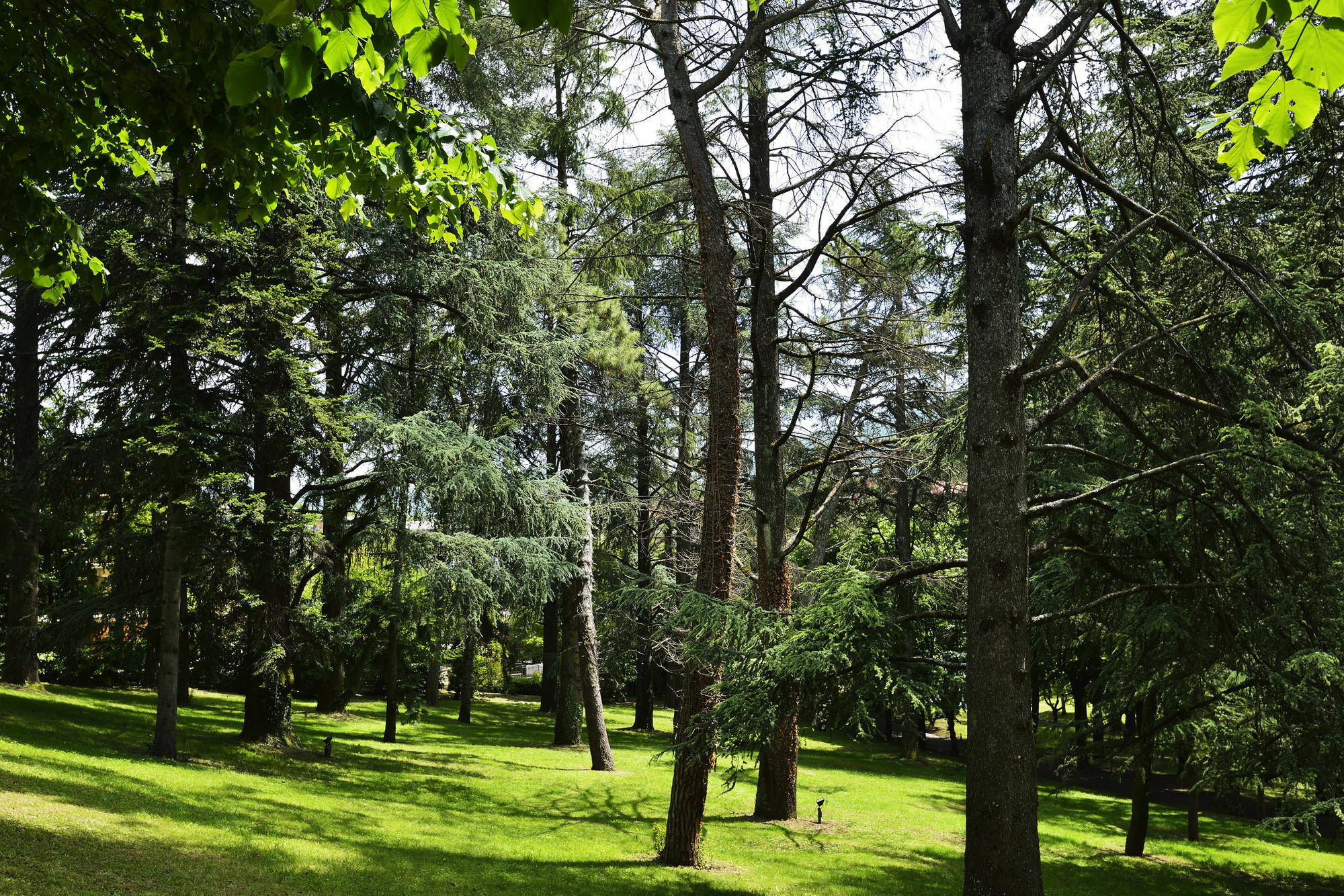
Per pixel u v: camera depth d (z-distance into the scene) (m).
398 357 18.73
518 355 18.22
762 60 11.31
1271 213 10.80
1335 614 7.09
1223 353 8.18
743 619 8.01
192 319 14.25
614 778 18.59
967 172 6.64
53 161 5.42
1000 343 6.44
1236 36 2.45
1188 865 14.76
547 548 18.22
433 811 14.09
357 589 17.70
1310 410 8.09
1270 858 15.76
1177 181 8.09
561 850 12.16
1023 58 6.76
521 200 5.89
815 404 17.08
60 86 5.40
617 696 39.31
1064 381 9.21
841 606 7.27
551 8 2.04
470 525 18.14
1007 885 5.97
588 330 19.25
